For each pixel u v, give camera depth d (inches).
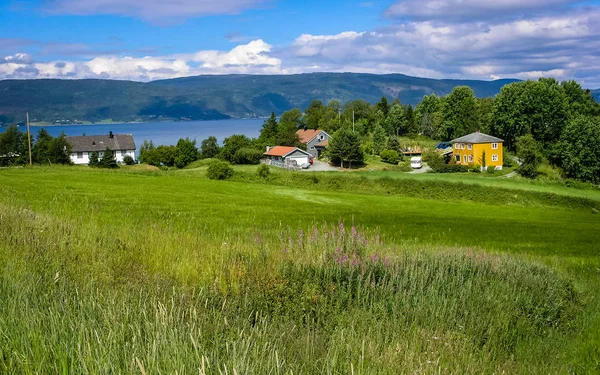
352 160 3447.3
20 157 3395.7
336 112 5753.0
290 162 3540.8
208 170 2219.5
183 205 1089.4
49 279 235.9
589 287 474.6
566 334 326.0
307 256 361.4
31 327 161.6
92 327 164.9
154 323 175.8
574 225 1312.7
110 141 4520.2
